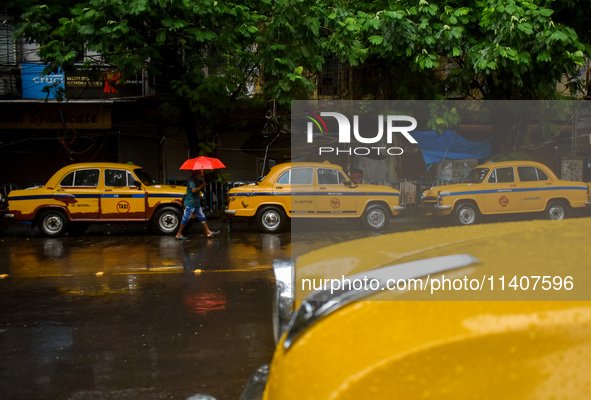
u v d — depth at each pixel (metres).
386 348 1.31
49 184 12.70
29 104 17.23
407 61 14.71
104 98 17.81
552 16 14.05
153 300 6.27
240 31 12.84
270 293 6.61
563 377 1.22
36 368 4.06
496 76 15.37
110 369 4.02
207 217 16.41
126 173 12.93
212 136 16.27
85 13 12.29
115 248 10.72
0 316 5.60
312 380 1.37
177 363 4.15
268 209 13.30
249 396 1.67
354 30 13.60
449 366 1.25
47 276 7.79
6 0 17.98
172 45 14.05
